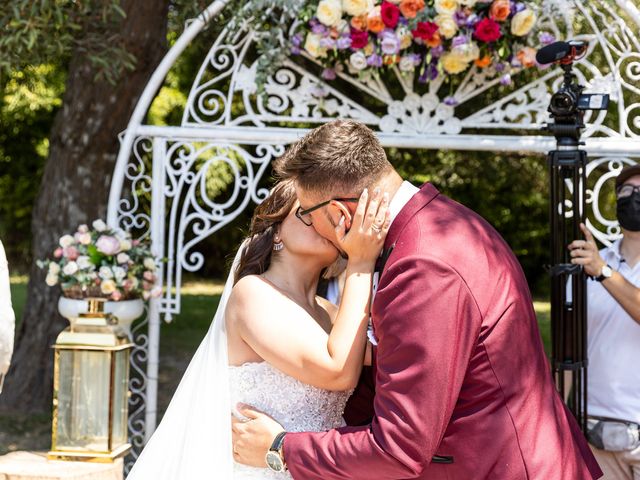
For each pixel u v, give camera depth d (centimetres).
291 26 392
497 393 179
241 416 203
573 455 187
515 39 380
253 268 211
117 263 372
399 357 175
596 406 300
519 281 191
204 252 1372
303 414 204
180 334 921
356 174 189
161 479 211
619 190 308
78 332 343
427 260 177
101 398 337
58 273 368
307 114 396
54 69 859
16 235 1378
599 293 307
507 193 1233
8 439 526
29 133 1318
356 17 371
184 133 397
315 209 194
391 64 378
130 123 399
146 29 499
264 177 1140
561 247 288
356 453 178
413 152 887
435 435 172
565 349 282
